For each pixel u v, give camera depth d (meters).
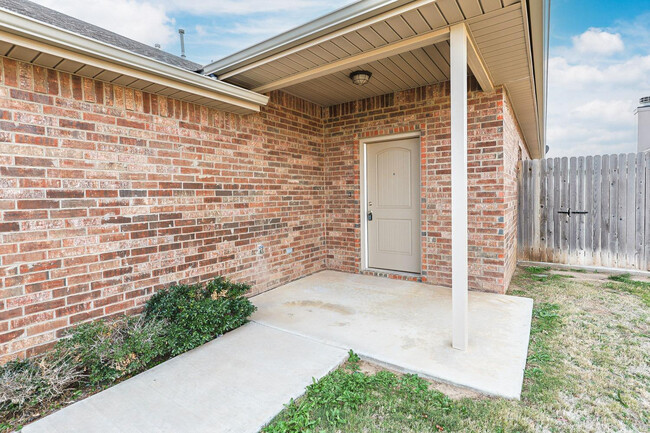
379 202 5.51
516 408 2.15
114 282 3.10
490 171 4.34
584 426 2.00
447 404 2.20
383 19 2.72
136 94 3.26
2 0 3.51
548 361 2.73
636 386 2.39
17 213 2.52
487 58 3.46
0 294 2.45
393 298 4.26
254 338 3.16
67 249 2.79
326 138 5.82
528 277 5.41
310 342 3.06
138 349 2.65
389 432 1.97
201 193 3.87
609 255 5.84
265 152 4.71
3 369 2.36
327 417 2.08
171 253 3.58
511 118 5.23
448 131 4.60
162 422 2.04
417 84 4.70
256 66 3.58
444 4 2.52
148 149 3.36
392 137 5.20
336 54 3.34
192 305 3.17
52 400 2.33
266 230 4.73
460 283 2.85
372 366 2.72
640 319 3.57
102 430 1.99
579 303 4.10
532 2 2.56
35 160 2.61
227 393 2.32
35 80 2.62
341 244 5.76
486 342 3.00
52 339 2.71
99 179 2.99
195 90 3.44
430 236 4.84
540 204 6.35
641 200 5.57
